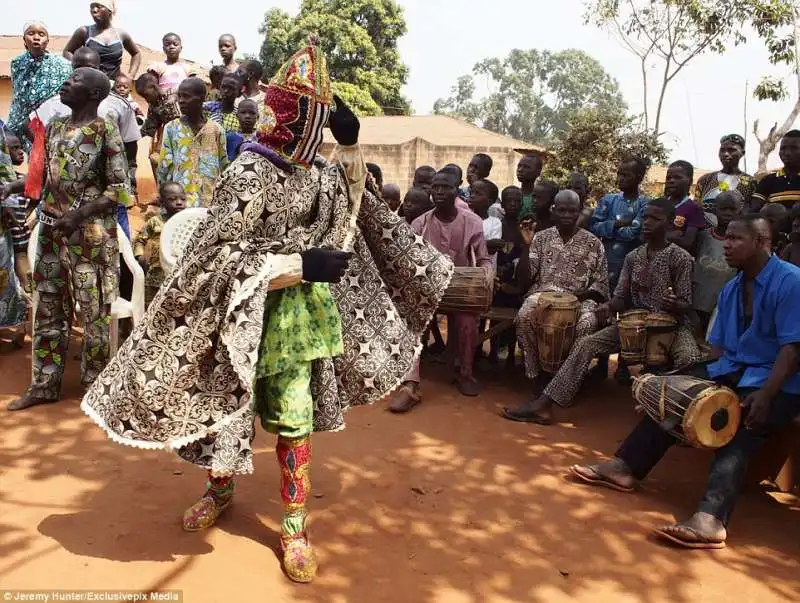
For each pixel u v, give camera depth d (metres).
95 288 4.95
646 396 4.00
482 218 6.96
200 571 3.12
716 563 3.47
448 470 4.36
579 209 5.88
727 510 3.67
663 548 3.59
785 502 4.18
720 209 5.59
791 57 16.30
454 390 5.98
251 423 3.03
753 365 4.00
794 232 4.94
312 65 2.92
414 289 3.50
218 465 2.95
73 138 4.68
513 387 6.15
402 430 4.99
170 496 3.78
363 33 29.69
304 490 3.18
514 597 3.11
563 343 5.33
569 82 65.12
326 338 3.17
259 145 2.90
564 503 4.02
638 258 5.52
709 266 5.56
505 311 6.41
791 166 6.17
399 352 3.47
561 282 5.90
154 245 6.20
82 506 3.63
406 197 6.86
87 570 3.07
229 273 2.83
